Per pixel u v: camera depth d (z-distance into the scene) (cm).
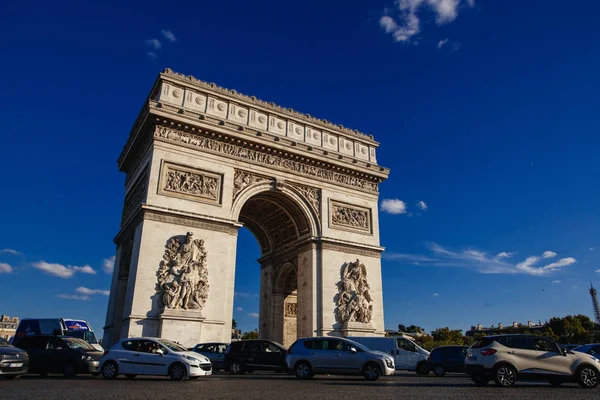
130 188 6794
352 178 7356
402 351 5106
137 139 6309
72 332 6059
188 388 2830
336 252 6794
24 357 3406
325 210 6906
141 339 3691
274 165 6594
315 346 3872
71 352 3922
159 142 5716
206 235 5734
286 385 3152
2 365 3231
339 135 7450
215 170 6034
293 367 3844
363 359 3709
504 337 3209
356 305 6581
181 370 3497
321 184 6988
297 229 7075
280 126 6875
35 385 2920
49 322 6094
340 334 6400
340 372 3728
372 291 6925
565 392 2697
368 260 7081
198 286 5450
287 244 7394
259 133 6419
